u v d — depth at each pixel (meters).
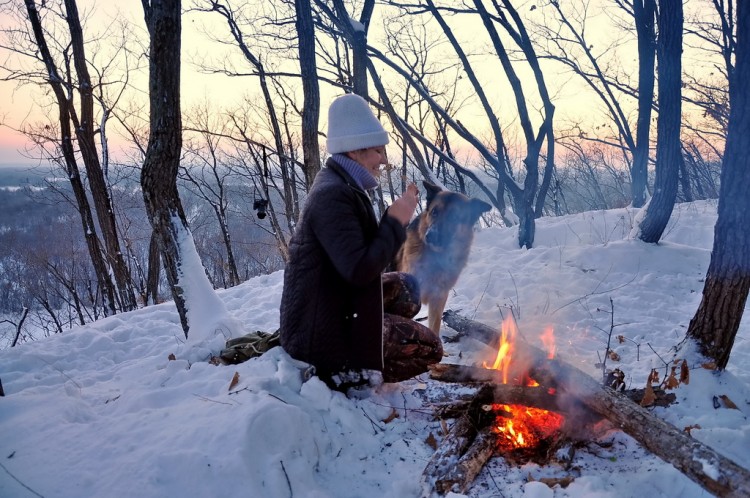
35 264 17.52
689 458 2.01
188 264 4.26
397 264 4.97
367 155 2.98
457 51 11.06
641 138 11.56
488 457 2.50
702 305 3.26
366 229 2.93
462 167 11.60
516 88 8.90
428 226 4.53
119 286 12.07
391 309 3.46
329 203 2.79
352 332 2.99
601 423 2.66
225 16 13.88
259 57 15.82
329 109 2.98
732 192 3.00
